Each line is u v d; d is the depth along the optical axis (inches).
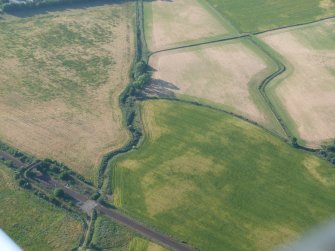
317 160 5447.8
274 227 4630.9
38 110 5994.1
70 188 4953.3
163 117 6018.7
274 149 5565.9
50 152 5378.9
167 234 4515.3
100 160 5315.0
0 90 6294.3
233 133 5782.5
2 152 5354.3
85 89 6432.1
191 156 5413.4
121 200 4842.5
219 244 4443.9
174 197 4891.7
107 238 4441.4
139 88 6451.8
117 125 5841.5
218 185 5049.2
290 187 5078.7
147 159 5354.3
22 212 4650.6
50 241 4379.9
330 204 4911.4
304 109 6264.8
